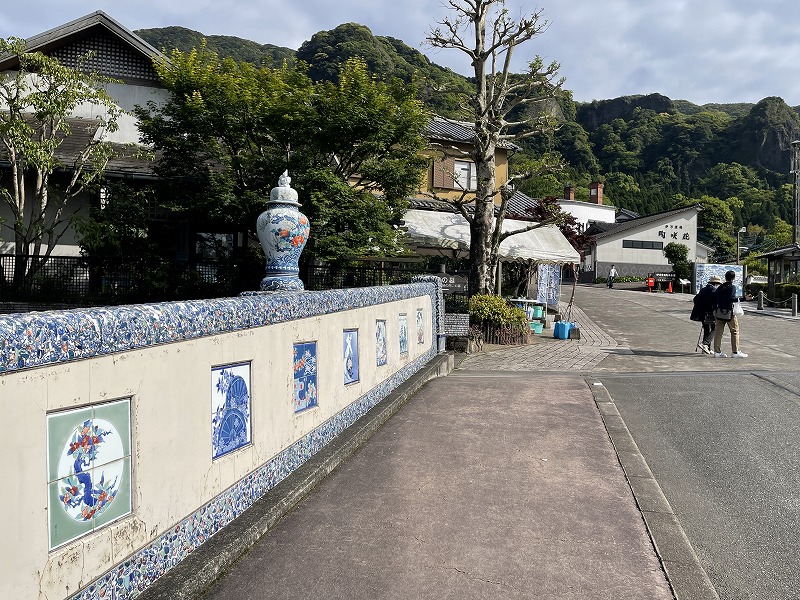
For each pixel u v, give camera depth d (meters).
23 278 14.63
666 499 4.79
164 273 14.95
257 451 4.21
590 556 3.73
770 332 18.34
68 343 2.48
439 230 18.42
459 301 15.52
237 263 15.73
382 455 5.69
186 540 3.33
